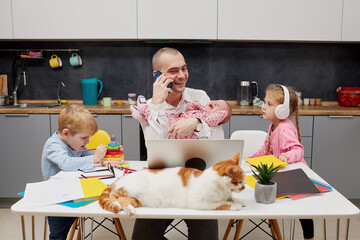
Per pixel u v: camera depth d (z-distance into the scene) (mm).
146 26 3113
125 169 1569
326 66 3547
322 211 1104
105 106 3287
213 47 3521
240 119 3051
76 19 3117
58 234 1603
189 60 3537
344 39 3148
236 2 3092
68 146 1707
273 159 1597
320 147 3047
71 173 1499
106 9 3104
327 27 3129
